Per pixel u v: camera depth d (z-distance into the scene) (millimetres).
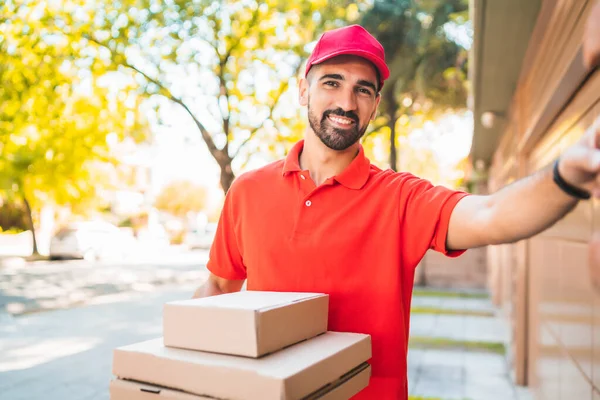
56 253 18922
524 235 1029
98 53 10102
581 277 2709
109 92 10758
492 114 7160
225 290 1750
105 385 5062
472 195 1301
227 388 985
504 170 8578
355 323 1381
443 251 1329
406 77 11430
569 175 841
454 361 6070
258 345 1034
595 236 632
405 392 1402
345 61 1413
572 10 2729
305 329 1187
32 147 14172
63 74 10414
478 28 4133
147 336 7297
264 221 1495
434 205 1322
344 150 1468
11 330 7648
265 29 10266
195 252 25906
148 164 39281
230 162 10383
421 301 10766
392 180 1444
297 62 10594
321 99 1434
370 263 1391
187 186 47094
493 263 10664
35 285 12336
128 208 34938
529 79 4680
